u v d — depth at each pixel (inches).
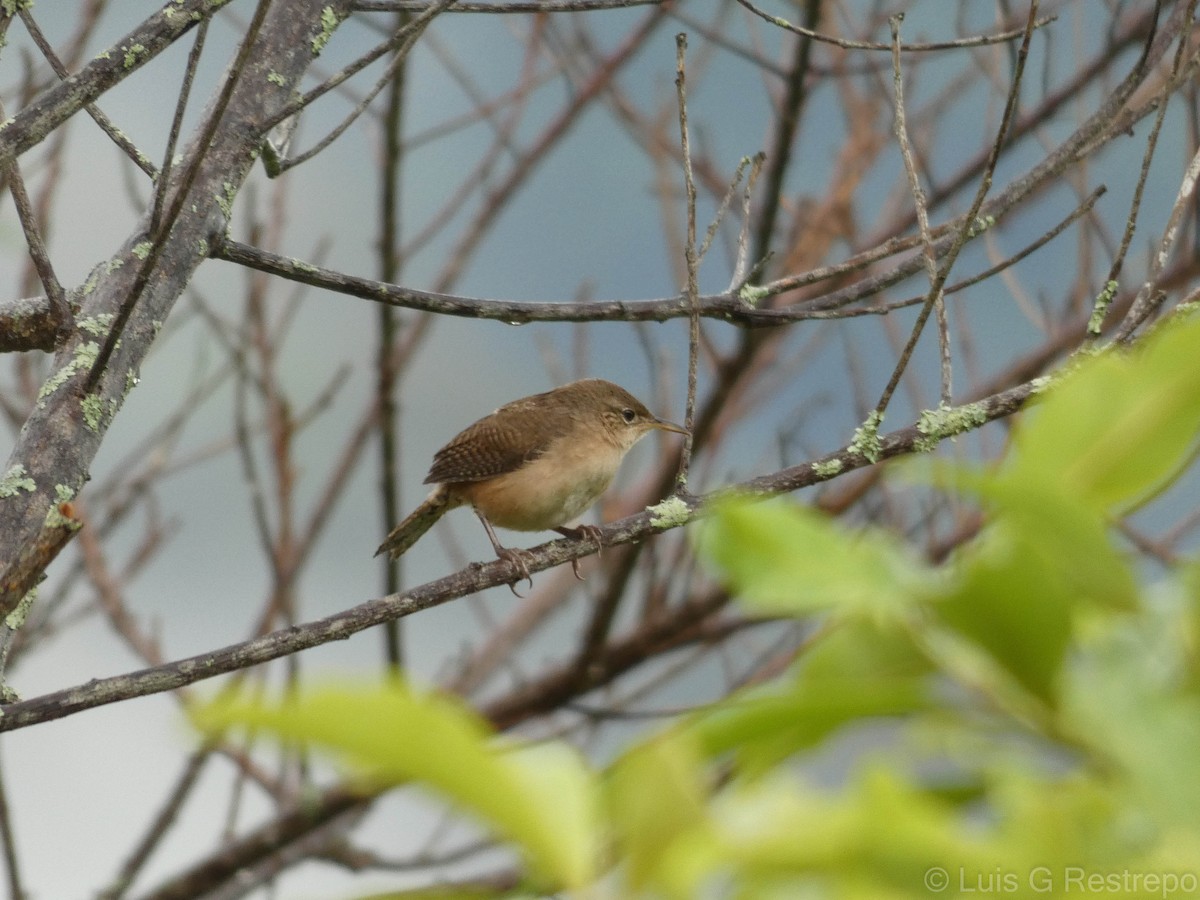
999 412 298.7
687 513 303.3
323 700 47.6
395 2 334.6
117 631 457.7
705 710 54.1
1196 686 51.3
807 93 441.7
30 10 267.9
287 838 469.1
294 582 445.4
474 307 333.1
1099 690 51.3
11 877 371.9
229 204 308.8
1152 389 59.1
